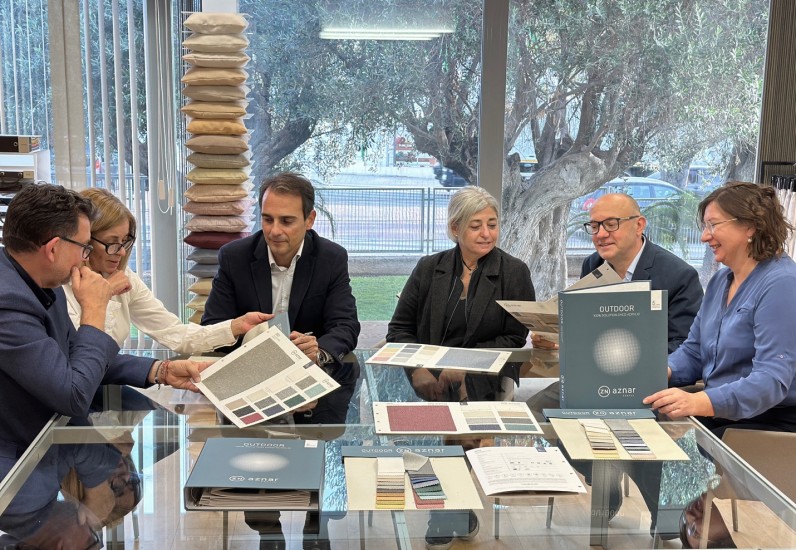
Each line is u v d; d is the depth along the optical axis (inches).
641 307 78.7
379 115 171.8
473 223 114.6
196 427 71.8
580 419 74.9
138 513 56.6
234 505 57.9
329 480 61.4
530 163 175.0
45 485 60.5
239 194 148.3
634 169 176.2
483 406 78.4
